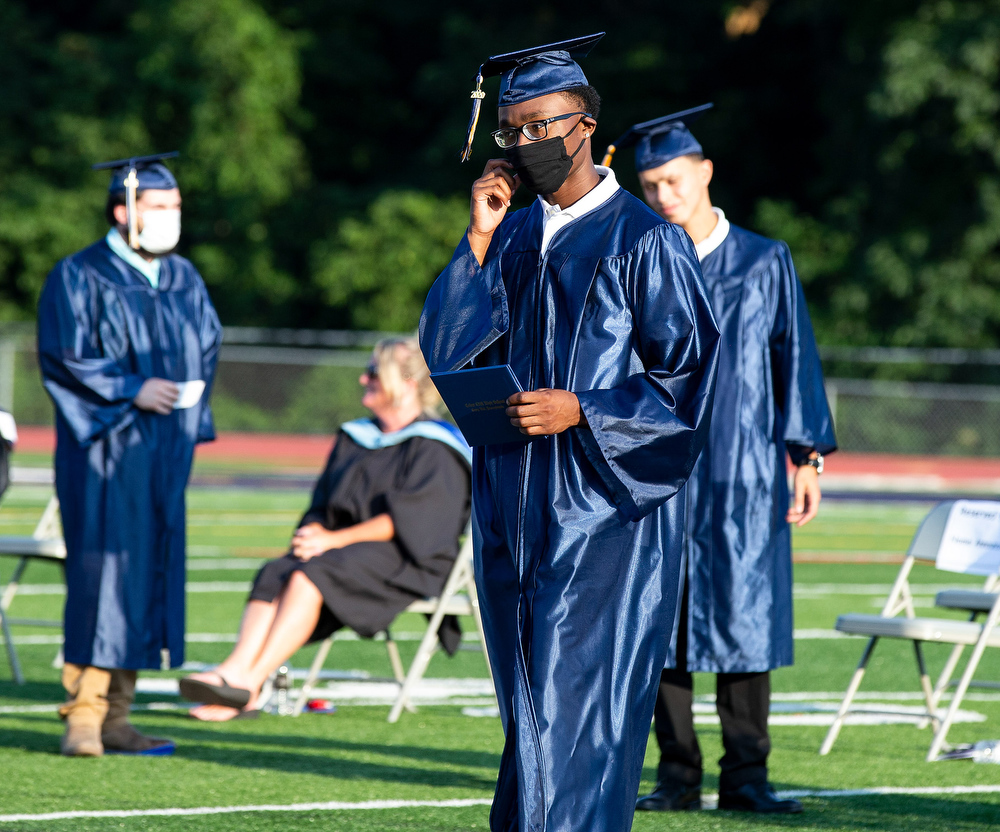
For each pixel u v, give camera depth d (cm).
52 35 7700
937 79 5872
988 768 1221
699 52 7469
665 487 721
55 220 6756
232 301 7125
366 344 6538
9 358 5747
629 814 718
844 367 6203
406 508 1420
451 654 1473
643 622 731
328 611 1412
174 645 1212
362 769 1169
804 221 6562
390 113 7881
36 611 2116
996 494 5003
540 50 737
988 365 6112
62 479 1206
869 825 997
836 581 2725
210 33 6894
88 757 1191
